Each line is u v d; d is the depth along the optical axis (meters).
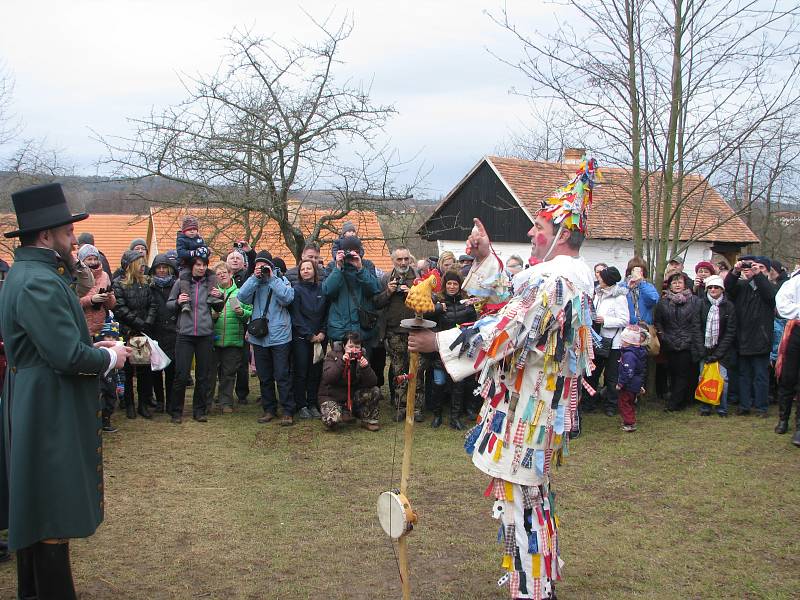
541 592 3.08
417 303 3.05
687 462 5.84
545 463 3.11
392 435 6.73
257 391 8.94
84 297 6.17
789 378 6.56
